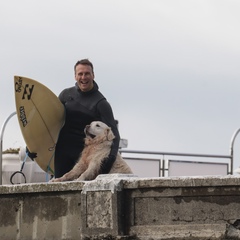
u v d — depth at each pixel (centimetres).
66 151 1873
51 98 1875
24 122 1895
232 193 1470
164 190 1532
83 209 1600
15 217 1741
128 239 1557
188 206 1511
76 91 1861
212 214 1490
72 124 1862
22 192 1720
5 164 2333
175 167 2392
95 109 1836
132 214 1564
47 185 1680
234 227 1470
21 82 1888
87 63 1841
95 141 1833
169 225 1528
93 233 1588
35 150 1920
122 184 1568
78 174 1839
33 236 1711
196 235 1500
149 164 2384
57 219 1673
